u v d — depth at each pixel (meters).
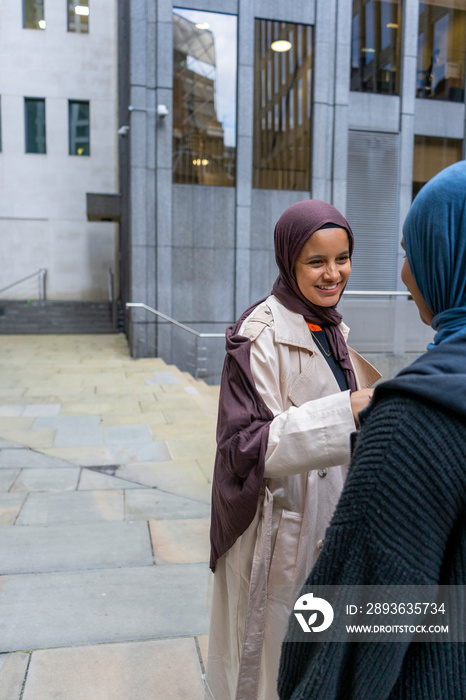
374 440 0.74
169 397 7.73
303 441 1.09
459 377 0.70
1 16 17.97
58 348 13.05
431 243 0.81
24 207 18.67
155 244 11.66
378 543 0.71
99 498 4.11
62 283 19.03
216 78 11.68
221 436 1.25
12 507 3.92
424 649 0.74
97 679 2.17
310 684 0.75
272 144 12.07
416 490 0.70
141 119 11.33
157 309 11.77
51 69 18.31
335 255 1.31
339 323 1.46
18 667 2.23
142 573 3.01
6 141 18.38
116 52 18.45
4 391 7.96
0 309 17.36
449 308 0.82
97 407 7.07
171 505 4.00
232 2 11.48
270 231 12.27
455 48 11.89
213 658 1.45
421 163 12.82
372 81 12.33
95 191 18.89
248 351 1.29
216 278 12.06
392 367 6.24
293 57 11.95
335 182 12.24
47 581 2.91
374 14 12.05
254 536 1.29
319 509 1.30
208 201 11.89
